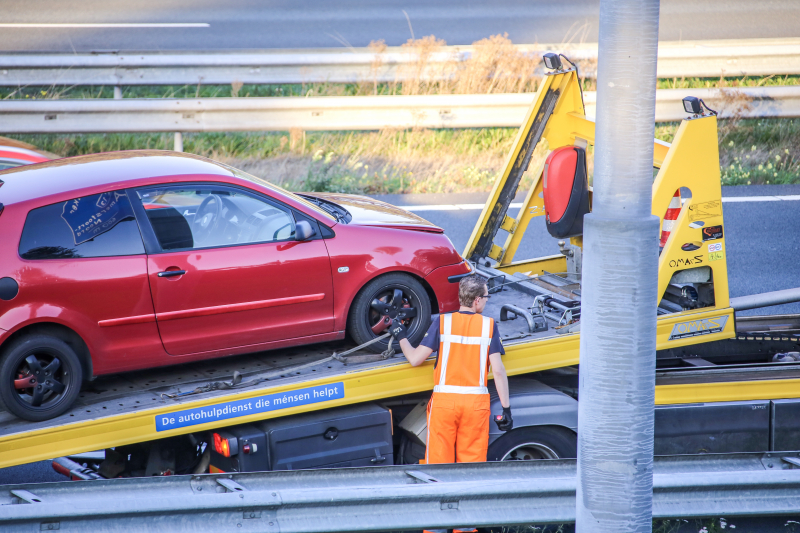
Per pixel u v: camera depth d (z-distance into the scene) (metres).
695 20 60.19
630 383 12.43
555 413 19.53
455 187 42.56
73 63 43.41
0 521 13.73
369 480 16.69
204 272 18.52
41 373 17.09
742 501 16.94
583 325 12.62
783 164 44.66
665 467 17.45
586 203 24.69
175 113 39.78
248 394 17.70
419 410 20.16
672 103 43.31
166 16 60.59
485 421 18.48
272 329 19.44
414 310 21.05
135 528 14.53
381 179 42.47
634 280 12.20
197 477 15.87
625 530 12.76
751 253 34.81
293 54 44.38
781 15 61.88
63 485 15.10
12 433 16.20
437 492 15.73
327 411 18.86
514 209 40.53
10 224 17.16
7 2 62.22
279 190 20.08
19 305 16.86
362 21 60.06
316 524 15.36
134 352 18.12
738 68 45.41
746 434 20.80
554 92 25.39
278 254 19.23
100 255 17.78
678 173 20.53
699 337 21.52
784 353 24.16
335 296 19.95
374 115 41.16
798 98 43.22
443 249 21.25
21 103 38.69
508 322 21.66
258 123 40.38
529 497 16.20
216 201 19.05
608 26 11.79
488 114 41.59
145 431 17.06
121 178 18.52
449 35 56.47
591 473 12.73
